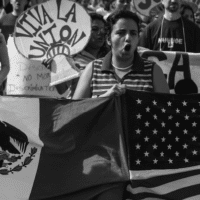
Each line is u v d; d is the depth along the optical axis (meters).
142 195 6.21
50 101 6.35
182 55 8.33
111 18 6.59
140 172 6.23
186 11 11.81
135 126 6.30
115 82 6.58
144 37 10.04
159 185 6.23
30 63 9.53
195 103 6.34
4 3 12.83
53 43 8.67
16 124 6.31
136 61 6.62
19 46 8.65
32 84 9.55
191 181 6.26
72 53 8.65
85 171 6.19
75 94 6.68
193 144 6.32
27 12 8.68
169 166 6.27
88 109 6.28
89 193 6.20
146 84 6.57
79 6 8.69
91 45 9.00
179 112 6.33
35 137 6.27
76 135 6.28
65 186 6.19
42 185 6.22
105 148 6.25
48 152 6.27
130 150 6.26
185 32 9.90
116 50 6.54
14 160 6.28
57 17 8.70
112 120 6.29
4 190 6.25
